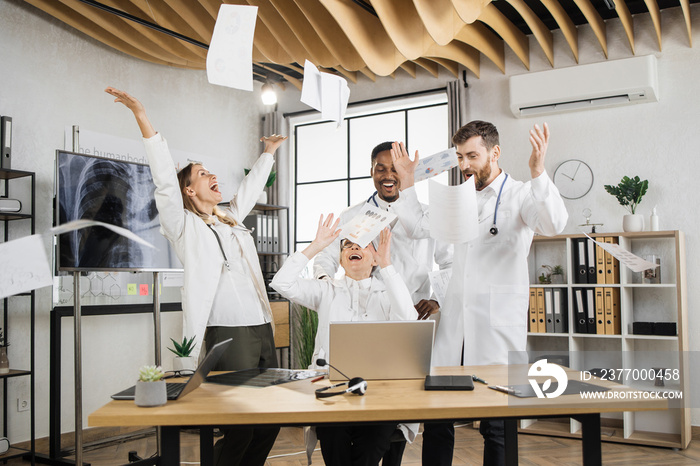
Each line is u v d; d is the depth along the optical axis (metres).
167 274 5.61
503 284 2.77
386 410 1.75
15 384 4.51
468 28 4.96
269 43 5.10
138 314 5.46
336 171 6.62
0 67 4.53
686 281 4.85
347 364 2.20
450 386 2.01
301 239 6.80
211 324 2.97
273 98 5.94
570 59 5.39
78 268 4.09
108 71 5.32
